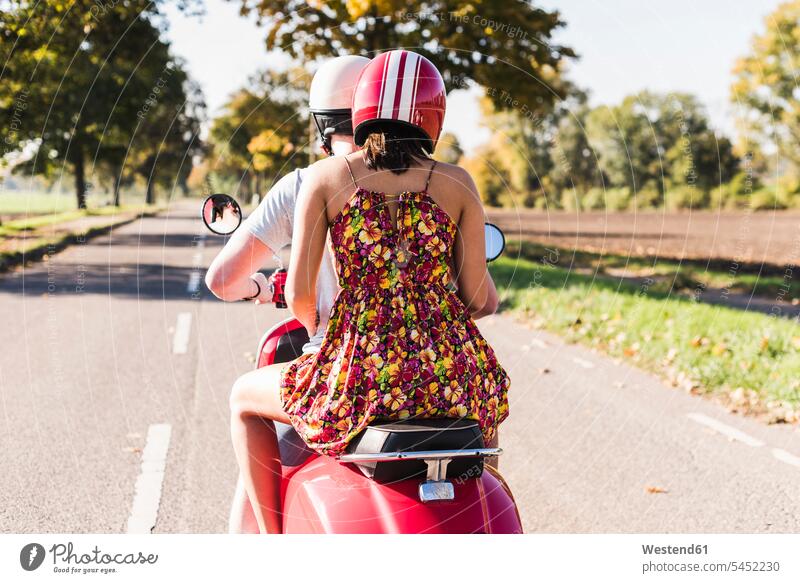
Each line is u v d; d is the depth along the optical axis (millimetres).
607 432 5637
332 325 2309
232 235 2736
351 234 2266
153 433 5508
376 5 11594
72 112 25234
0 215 36188
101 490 4484
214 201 2725
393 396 2199
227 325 9695
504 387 2439
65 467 4836
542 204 37719
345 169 2281
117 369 7336
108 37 20391
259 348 2783
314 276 2326
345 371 2244
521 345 8797
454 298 2363
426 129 2352
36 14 17359
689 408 6227
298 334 2770
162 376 7090
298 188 2475
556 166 37625
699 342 7922
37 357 7832
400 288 2285
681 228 30344
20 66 19094
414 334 2254
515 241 23016
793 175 29703
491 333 9570
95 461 4949
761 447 5312
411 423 2148
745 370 6883
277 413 2434
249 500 2842
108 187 54062
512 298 11867
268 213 2500
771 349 7531
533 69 13742
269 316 10359
